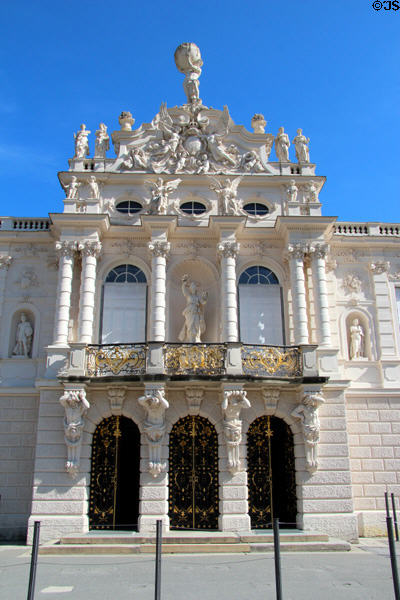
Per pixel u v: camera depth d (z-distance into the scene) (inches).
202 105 1084.5
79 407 824.9
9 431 907.4
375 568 593.0
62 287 904.9
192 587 507.5
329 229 979.3
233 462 815.1
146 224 943.0
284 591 489.1
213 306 978.1
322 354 894.4
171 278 976.9
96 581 538.0
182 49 1114.7
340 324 997.8
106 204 1003.9
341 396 872.3
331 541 738.8
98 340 938.1
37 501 800.9
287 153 1062.4
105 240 978.7
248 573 569.3
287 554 688.4
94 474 839.7
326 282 978.1
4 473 889.5
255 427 879.7
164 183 1012.5
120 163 1033.5
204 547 701.9
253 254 988.6
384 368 967.6
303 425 842.8
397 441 924.6
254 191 1030.4
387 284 1023.0
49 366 860.6
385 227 1066.7
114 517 823.7
